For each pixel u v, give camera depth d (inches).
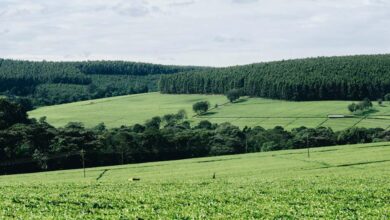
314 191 1956.2
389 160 3496.6
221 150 5561.0
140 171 3673.7
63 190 2025.1
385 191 1936.5
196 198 1777.8
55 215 1387.8
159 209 1524.4
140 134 5364.2
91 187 2204.7
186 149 5502.0
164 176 3189.0
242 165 3720.5
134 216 1387.8
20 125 5009.8
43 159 4670.3
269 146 5644.7
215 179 2723.9
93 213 1455.5
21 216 1322.6
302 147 5684.1
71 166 4805.6
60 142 4835.1
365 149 4266.7
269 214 1466.5
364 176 2615.7
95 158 4945.9
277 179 2586.1
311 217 1429.6
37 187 2182.6
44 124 5679.1
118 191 2004.2
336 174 2844.5
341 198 1790.1
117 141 5167.3
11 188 2110.0
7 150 4586.6
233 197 1807.3
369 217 1419.8
